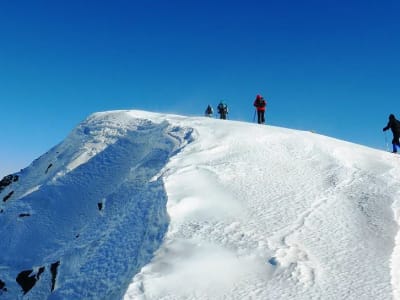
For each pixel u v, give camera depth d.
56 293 13.23
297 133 22.97
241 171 17.09
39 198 23.14
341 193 15.83
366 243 12.11
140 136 25.58
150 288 9.67
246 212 13.59
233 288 9.73
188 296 9.43
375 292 9.60
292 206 14.33
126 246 13.36
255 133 21.84
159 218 13.40
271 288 9.73
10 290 18.86
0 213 25.66
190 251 11.10
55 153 30.09
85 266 13.59
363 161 19.94
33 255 20.12
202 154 18.77
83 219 20.94
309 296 9.42
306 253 11.27
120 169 23.53
